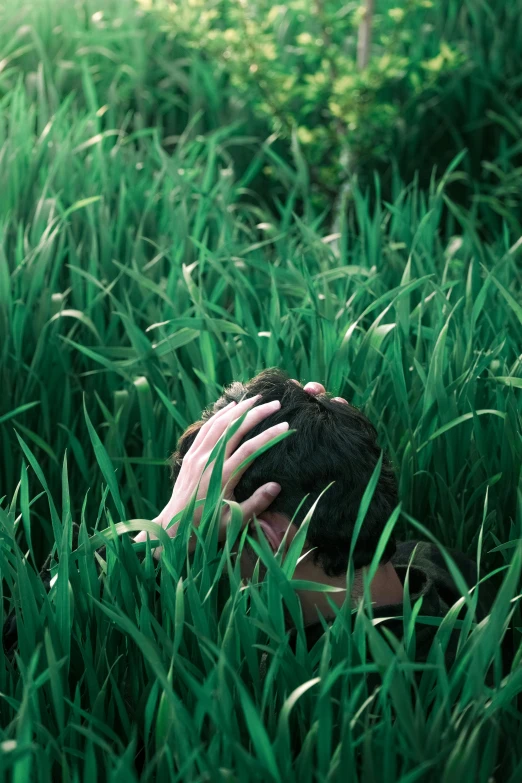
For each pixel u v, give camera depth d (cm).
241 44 287
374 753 114
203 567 124
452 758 107
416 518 163
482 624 117
